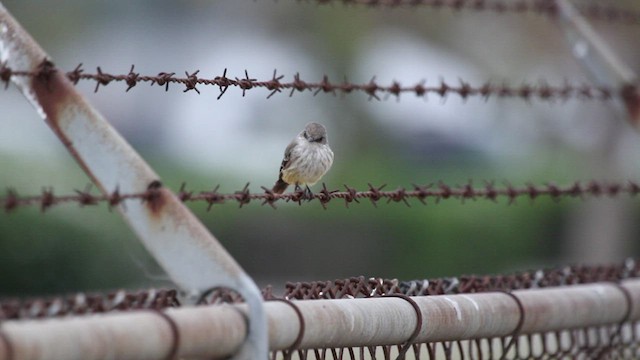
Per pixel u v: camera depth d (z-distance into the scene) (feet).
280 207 68.33
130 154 12.44
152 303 12.62
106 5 90.84
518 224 73.82
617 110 24.41
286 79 87.86
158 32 92.02
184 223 12.29
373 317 13.73
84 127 12.54
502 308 15.85
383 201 71.36
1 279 50.29
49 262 50.96
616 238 75.66
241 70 90.02
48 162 57.77
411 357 25.80
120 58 89.15
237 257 67.05
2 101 70.79
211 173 76.74
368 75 88.89
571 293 17.39
